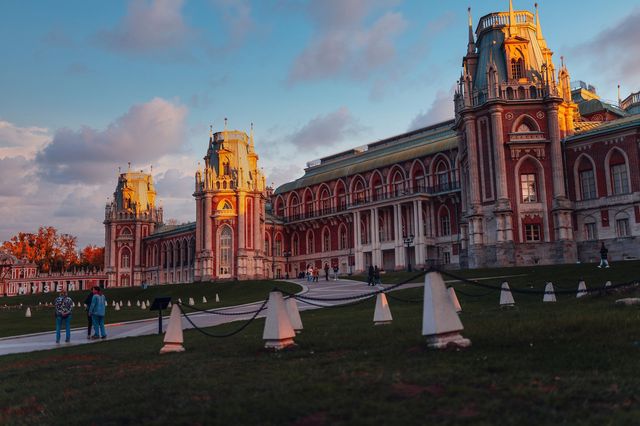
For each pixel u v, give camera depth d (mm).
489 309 23438
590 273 36375
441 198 80000
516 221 53781
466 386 9703
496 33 58906
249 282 73000
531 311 19328
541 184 54156
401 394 9539
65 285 132750
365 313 26391
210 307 43875
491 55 58125
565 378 9922
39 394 12594
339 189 98812
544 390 9266
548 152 54594
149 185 125875
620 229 51875
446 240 79312
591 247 53156
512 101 55062
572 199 54812
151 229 124125
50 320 43344
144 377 13117
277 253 104500
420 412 8508
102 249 168000
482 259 54406
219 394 10602
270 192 124625
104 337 26250
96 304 26109
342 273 94438
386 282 54938
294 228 105125
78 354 18922
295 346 15711
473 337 14250
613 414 7977
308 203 104500
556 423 7793
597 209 53188
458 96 61844
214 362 14328
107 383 12992
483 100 56438
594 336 13602
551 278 36281
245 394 10375
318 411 9055
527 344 13195
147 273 120375
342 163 103688
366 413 8664
